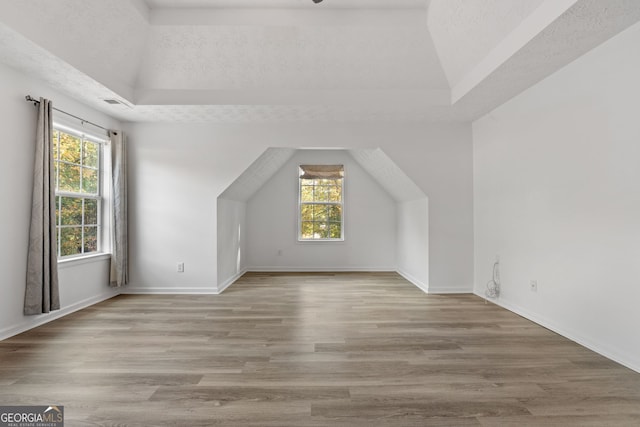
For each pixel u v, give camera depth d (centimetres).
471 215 530
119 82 407
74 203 439
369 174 755
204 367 266
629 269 268
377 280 642
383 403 215
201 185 525
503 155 443
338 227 764
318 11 386
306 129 522
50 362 274
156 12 384
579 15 247
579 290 317
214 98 440
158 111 468
